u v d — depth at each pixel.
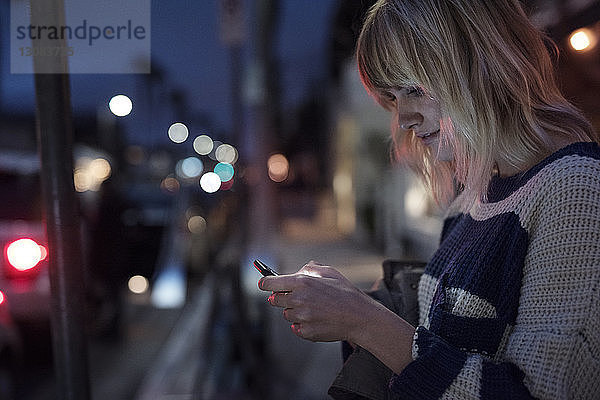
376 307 1.16
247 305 5.42
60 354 1.52
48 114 1.47
